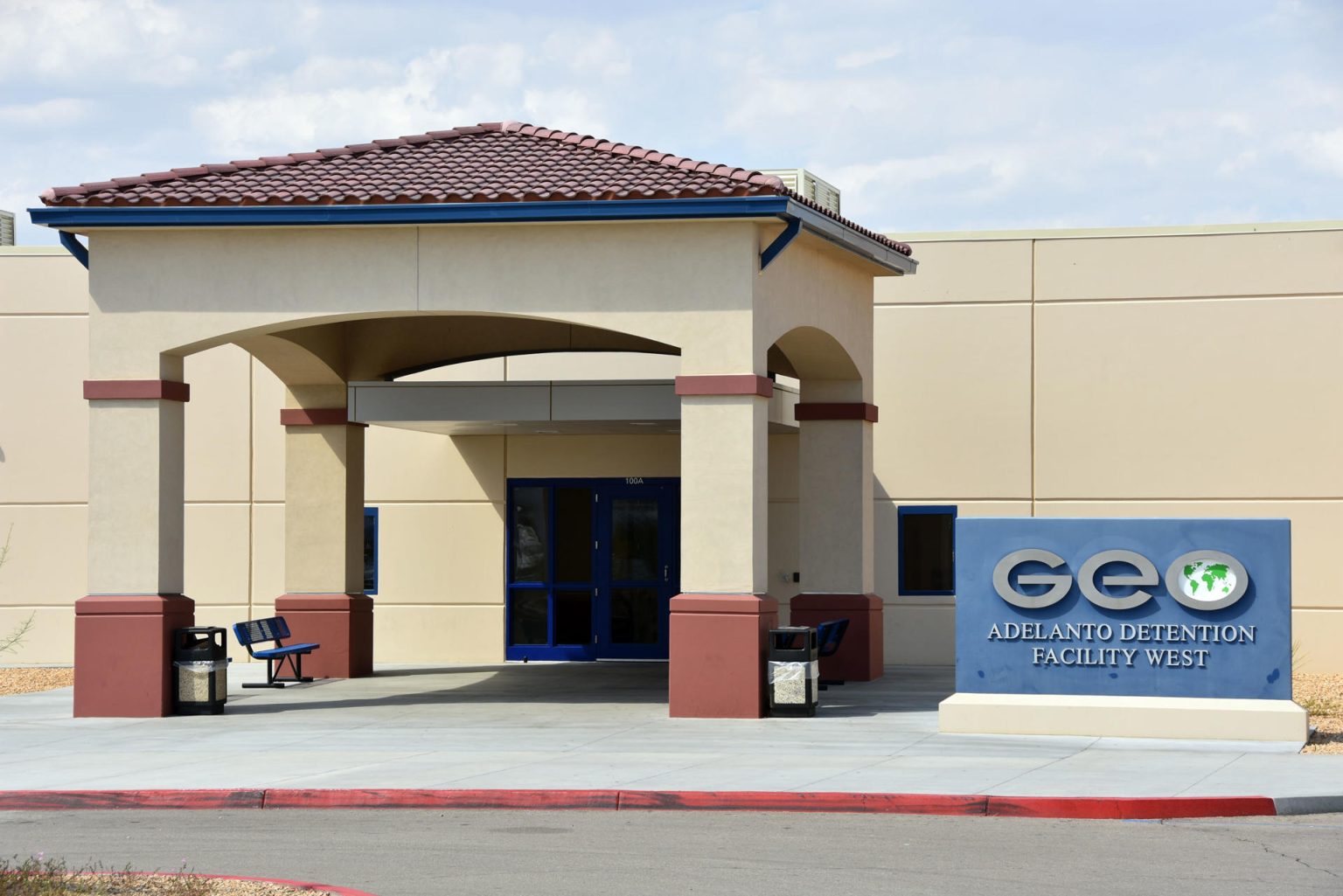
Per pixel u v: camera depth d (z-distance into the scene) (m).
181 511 19.22
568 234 18.20
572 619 26.72
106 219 18.45
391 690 21.84
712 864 10.12
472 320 25.08
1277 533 15.72
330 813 12.30
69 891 9.14
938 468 25.36
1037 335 25.16
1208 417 24.58
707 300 17.89
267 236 18.70
